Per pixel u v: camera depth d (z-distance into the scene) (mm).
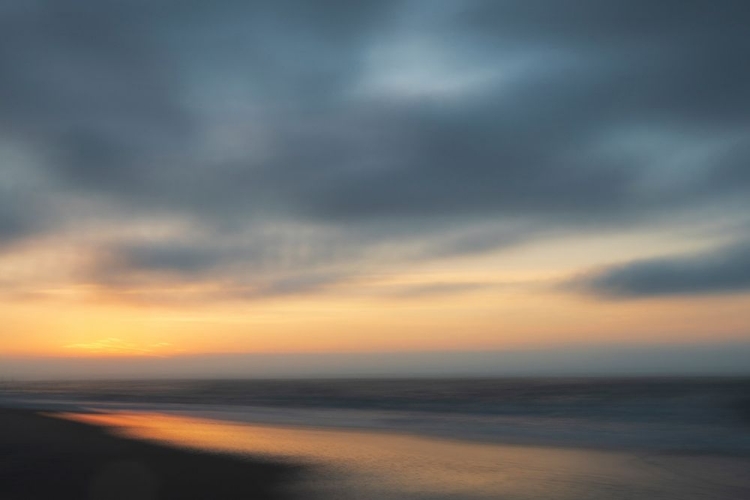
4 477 15883
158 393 86250
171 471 17266
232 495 14594
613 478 16875
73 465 17734
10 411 36031
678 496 14961
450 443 23578
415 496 14797
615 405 38625
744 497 14836
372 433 27219
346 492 15102
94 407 47781
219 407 46906
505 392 66875
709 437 24828
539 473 17625
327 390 87375
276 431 28000
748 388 60344
